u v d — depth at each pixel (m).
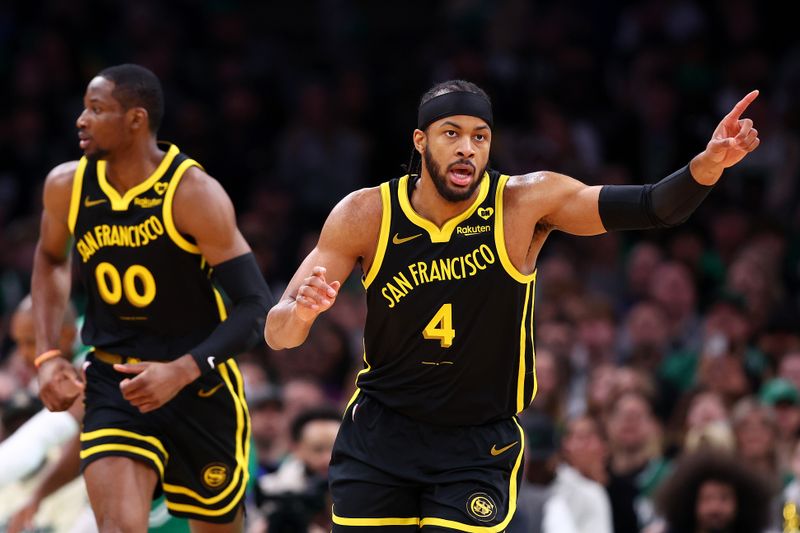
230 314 9.86
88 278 10.12
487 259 8.73
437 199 8.73
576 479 14.90
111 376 10.05
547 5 28.69
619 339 20.97
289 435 16.09
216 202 9.82
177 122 25.14
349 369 19.94
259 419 15.89
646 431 16.55
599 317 20.16
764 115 24.95
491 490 8.87
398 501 8.94
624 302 22.56
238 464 10.34
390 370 8.97
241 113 26.11
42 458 12.42
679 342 20.50
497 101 25.91
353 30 29.80
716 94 26.19
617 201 8.62
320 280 8.12
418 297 8.74
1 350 21.08
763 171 24.62
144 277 9.92
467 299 8.73
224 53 27.88
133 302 10.00
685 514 13.97
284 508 12.69
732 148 8.10
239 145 25.55
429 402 8.89
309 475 13.97
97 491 9.63
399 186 8.84
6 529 12.45
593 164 25.25
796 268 22.78
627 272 22.83
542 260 23.41
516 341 8.90
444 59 27.19
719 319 19.05
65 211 10.11
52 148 25.06
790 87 26.14
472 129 8.57
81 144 9.86
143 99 9.81
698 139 24.69
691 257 22.33
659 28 27.39
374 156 26.23
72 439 11.62
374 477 8.93
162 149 10.14
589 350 19.92
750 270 20.84
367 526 8.91
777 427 15.76
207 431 10.15
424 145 8.68
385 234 8.77
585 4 28.42
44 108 25.61
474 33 28.27
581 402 18.92
